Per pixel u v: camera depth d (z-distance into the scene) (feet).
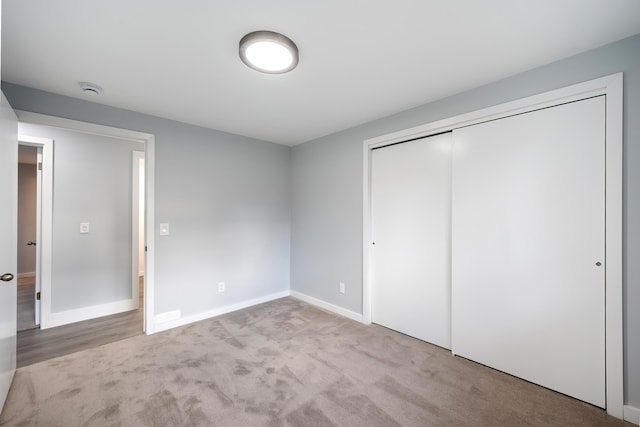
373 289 9.75
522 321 6.43
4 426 4.98
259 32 4.91
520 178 6.43
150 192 8.96
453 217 7.54
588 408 5.50
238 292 11.22
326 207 11.24
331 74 6.43
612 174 5.28
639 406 5.10
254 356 7.45
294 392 5.98
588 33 5.00
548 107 6.06
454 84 6.90
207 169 10.30
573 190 5.77
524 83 6.31
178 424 5.08
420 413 5.40
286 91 7.30
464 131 7.33
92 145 10.28
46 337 8.63
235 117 9.20
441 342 8.01
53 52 5.56
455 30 4.91
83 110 7.77
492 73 6.37
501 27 4.83
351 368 6.89
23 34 4.97
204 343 8.19
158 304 9.10
